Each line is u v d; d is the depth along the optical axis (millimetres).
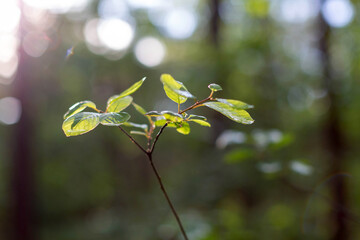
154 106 9719
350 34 7508
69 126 1156
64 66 7203
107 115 1193
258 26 7918
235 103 1138
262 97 7098
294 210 7465
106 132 9742
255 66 7262
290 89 7539
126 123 1458
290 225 7176
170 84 1128
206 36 8266
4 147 9328
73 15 7598
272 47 7703
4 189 9047
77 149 10422
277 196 7773
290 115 8023
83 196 10641
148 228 5570
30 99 7234
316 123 7785
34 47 6785
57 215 10195
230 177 5723
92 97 9117
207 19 8492
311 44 8172
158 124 1272
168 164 12891
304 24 9211
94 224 8125
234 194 6277
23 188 7645
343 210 2920
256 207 6684
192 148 8203
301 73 8094
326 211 6977
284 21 9391
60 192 10312
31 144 7672
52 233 8844
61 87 7895
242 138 2578
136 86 1203
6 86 8211
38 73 7078
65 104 8492
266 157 2654
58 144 9812
